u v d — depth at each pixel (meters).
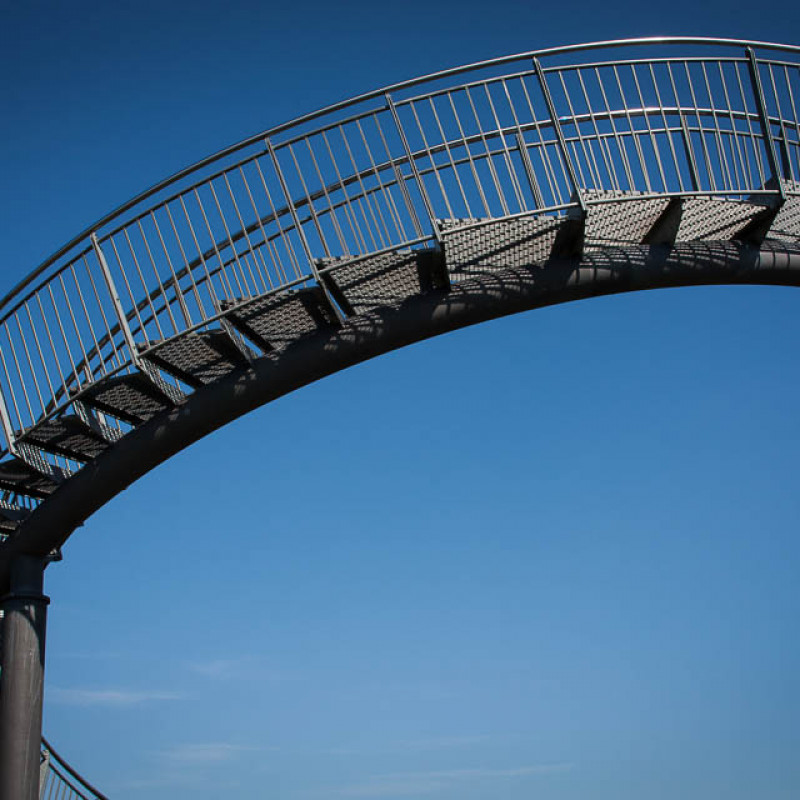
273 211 8.85
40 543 9.68
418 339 9.20
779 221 10.16
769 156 9.34
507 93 8.95
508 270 9.27
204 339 8.82
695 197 9.07
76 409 9.27
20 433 9.40
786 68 9.70
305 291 8.67
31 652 9.49
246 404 9.12
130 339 8.77
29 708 9.34
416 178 8.66
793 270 9.96
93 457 9.93
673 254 9.53
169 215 8.95
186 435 9.19
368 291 9.02
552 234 9.13
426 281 9.11
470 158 8.76
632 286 9.48
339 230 8.72
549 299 9.30
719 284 9.84
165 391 9.14
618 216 9.36
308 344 9.09
